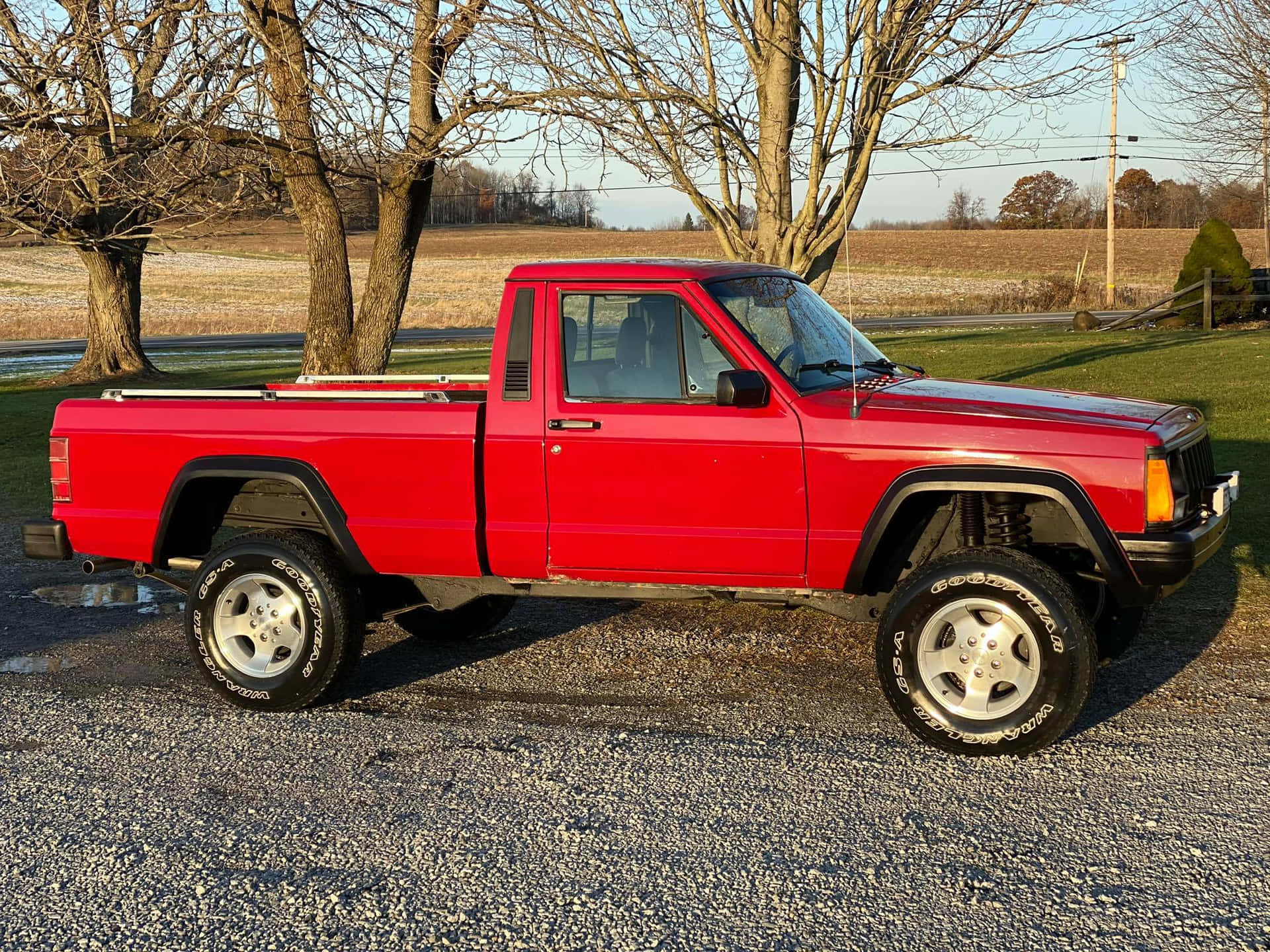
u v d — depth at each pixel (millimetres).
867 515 4871
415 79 11703
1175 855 3846
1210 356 18375
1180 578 4562
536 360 5254
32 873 3996
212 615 5617
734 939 3438
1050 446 4641
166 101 11797
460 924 3570
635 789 4520
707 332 5055
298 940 3514
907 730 5055
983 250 90688
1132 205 103875
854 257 87438
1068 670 4535
